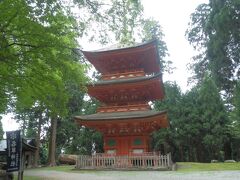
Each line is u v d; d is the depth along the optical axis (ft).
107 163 100.63
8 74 36.88
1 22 31.81
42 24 34.09
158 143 158.61
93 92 116.26
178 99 163.94
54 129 156.56
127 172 87.56
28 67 36.68
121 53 115.75
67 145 184.03
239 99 129.59
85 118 109.70
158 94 118.83
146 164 97.55
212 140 146.20
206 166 97.86
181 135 154.10
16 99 47.65
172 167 92.73
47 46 34.86
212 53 159.22
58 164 155.84
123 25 39.09
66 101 46.06
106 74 120.98
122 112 113.29
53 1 33.22
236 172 77.00
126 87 112.57
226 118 149.89
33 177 76.48
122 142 110.32
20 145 48.98
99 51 115.96
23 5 31.37
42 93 41.29
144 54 115.96
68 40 39.27
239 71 156.87
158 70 128.67
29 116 163.53
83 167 101.30
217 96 155.22
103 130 112.47
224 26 146.20
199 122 153.38
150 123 107.14
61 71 40.01
